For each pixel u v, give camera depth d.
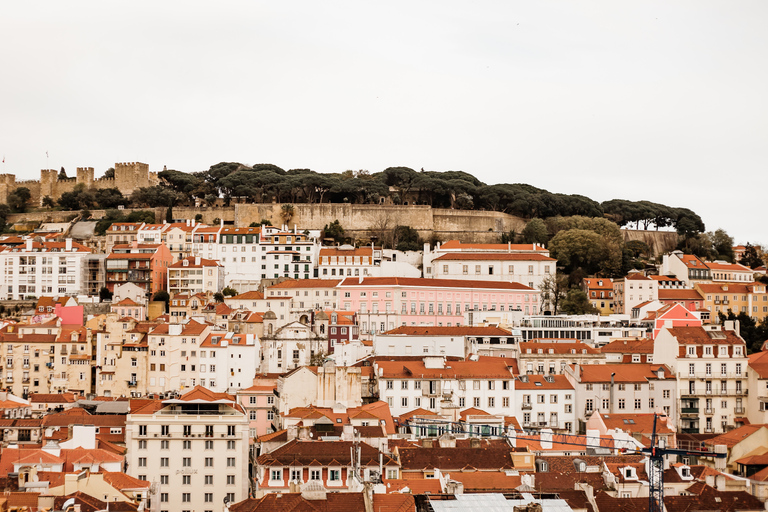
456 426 188.88
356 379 198.38
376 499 118.31
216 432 167.50
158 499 154.62
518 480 133.25
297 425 173.00
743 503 129.12
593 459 147.38
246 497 165.62
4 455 142.25
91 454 146.62
